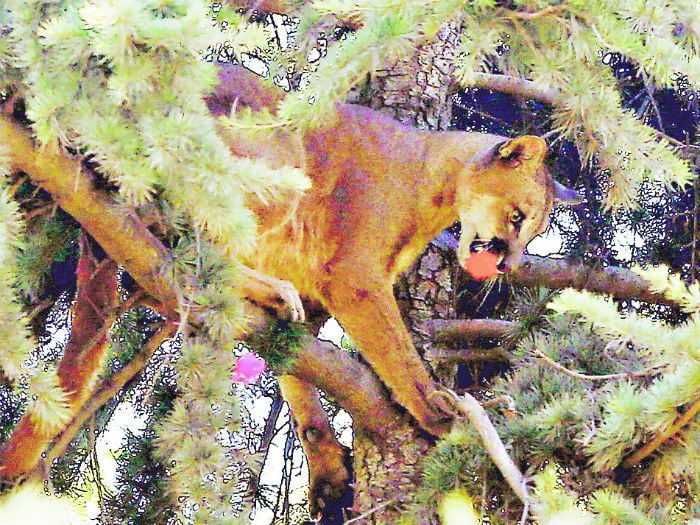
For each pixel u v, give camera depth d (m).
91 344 6.63
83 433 8.62
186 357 5.31
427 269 8.05
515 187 6.96
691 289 4.87
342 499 7.58
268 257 6.74
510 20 5.87
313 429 7.63
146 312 8.33
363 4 5.11
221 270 5.56
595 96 6.09
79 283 6.77
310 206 6.81
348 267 6.79
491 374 9.16
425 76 8.27
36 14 4.78
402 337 6.84
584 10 5.46
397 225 6.91
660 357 5.13
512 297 9.16
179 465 5.16
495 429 6.48
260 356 6.55
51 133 4.72
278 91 6.95
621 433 5.39
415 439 7.20
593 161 8.48
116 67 4.62
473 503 6.41
